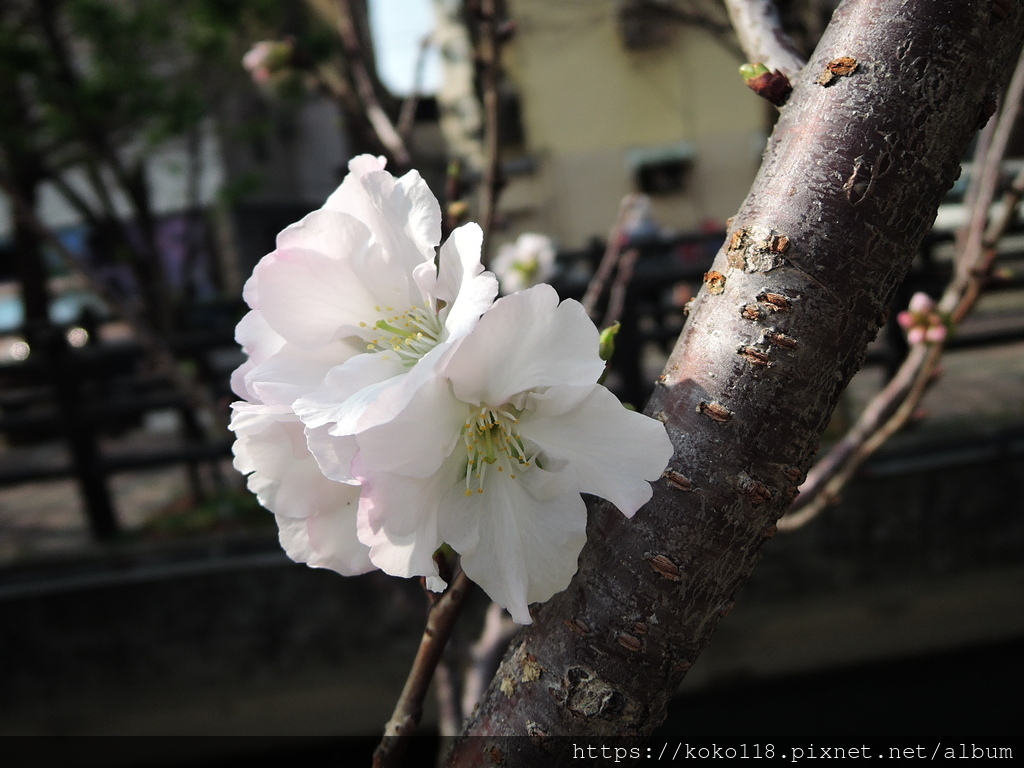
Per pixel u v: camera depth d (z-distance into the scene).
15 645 4.39
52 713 4.43
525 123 14.59
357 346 0.76
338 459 0.65
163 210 14.37
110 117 8.77
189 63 9.73
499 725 0.64
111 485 6.64
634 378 5.30
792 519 1.72
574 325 0.66
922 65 0.60
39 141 9.14
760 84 0.74
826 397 0.60
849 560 4.55
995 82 0.62
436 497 0.68
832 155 0.61
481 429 0.68
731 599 0.61
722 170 14.59
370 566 0.73
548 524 0.65
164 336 5.48
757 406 0.60
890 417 1.86
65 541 5.10
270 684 4.46
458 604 0.71
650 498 0.62
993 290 1.62
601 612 0.62
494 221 1.53
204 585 4.41
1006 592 4.62
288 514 0.73
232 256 15.35
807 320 0.60
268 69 2.24
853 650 4.59
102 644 4.41
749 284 0.62
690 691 4.58
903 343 5.33
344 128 2.21
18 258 9.39
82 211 9.94
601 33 13.74
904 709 4.36
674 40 13.96
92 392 6.92
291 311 0.74
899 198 0.60
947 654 4.63
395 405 0.62
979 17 0.60
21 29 7.83
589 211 14.80
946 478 4.54
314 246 0.75
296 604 4.43
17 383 8.27
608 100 14.40
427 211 0.72
